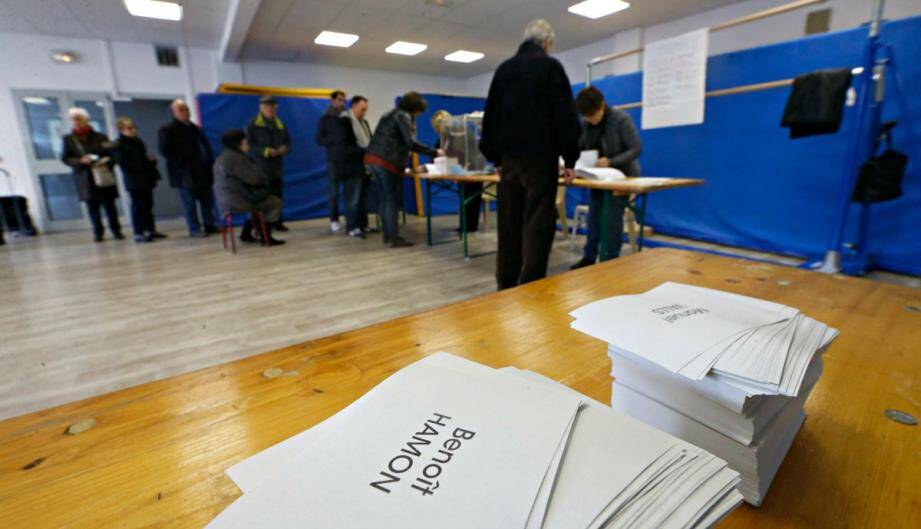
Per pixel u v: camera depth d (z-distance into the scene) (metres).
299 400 0.42
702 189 3.85
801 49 3.12
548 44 2.04
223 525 0.20
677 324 0.36
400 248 4.07
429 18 5.74
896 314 0.62
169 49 6.72
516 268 2.24
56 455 0.34
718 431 0.31
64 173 6.21
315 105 6.11
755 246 3.56
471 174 3.61
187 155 4.76
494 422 0.26
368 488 0.22
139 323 2.30
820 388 0.44
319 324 2.24
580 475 0.22
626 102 4.19
